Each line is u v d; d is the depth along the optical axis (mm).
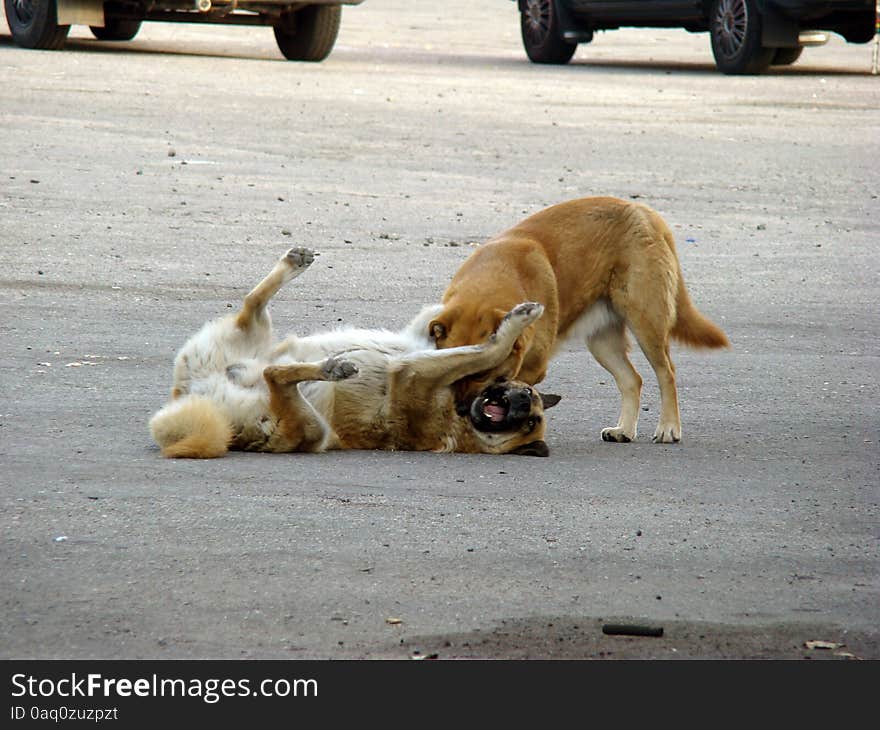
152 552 7238
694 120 28234
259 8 34031
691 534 7992
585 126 27000
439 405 10094
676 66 38656
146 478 8695
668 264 10820
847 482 9359
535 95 31031
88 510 7910
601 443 10617
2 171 20094
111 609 6461
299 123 25750
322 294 15016
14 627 6215
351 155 23156
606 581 7133
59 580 6781
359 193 20391
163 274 15430
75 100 26453
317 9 35125
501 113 28172
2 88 27172
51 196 18859
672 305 10883
